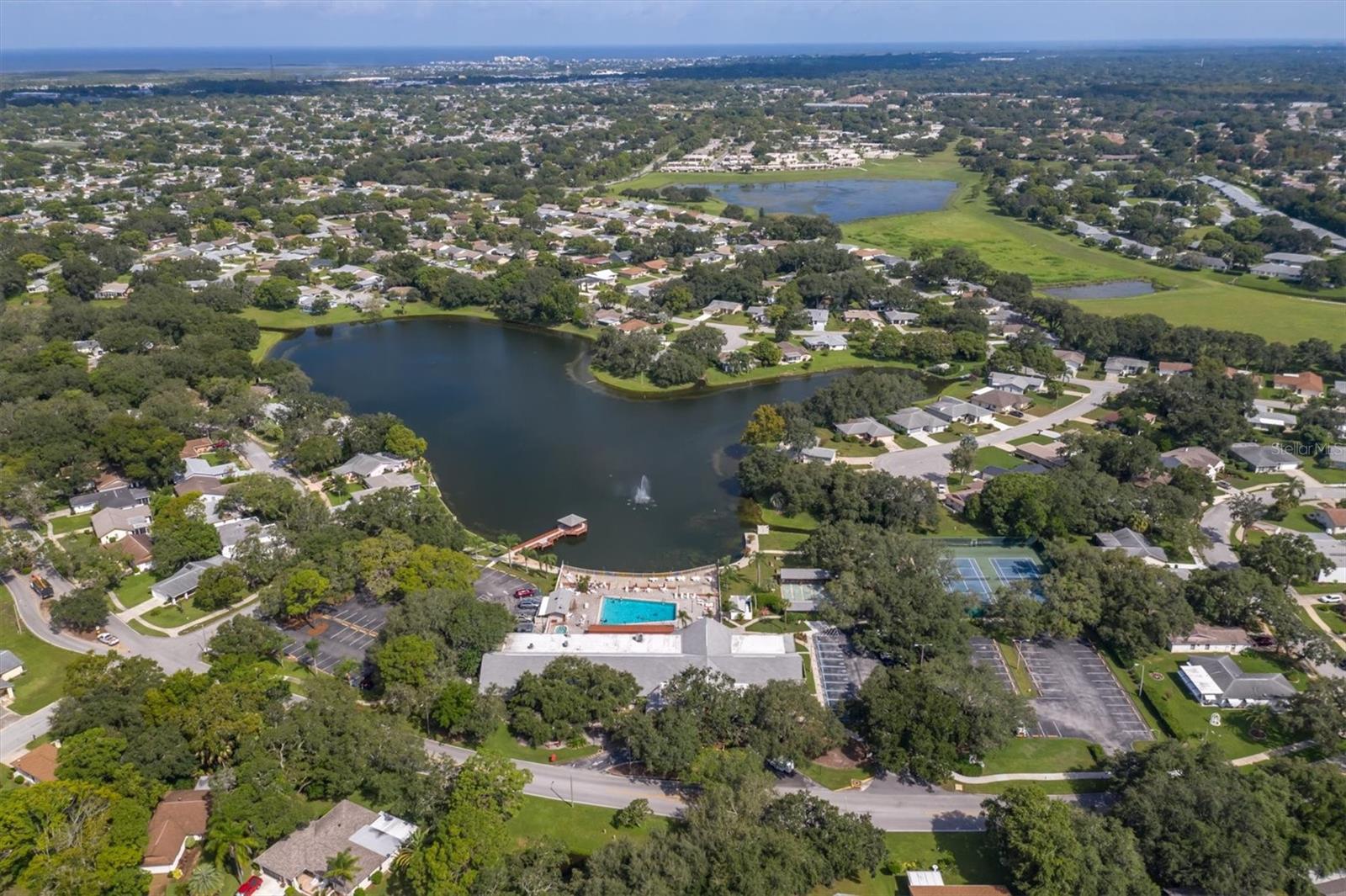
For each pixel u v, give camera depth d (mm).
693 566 187250
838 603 160500
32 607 168375
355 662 149125
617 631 160625
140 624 163375
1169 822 109750
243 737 122812
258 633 148500
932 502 193875
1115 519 193000
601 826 120062
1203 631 157250
